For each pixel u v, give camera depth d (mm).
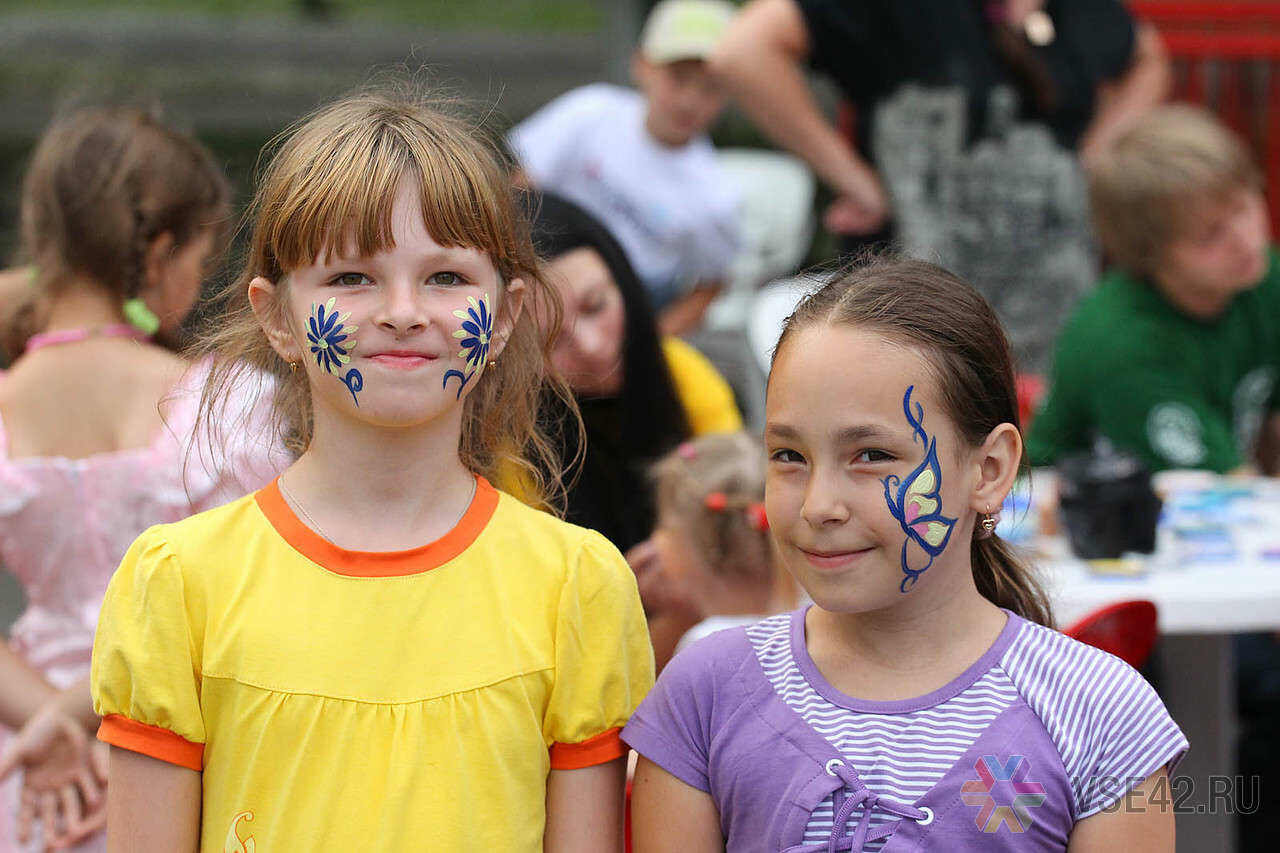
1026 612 4547
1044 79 10516
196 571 3963
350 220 3830
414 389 3883
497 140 4477
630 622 4172
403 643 3943
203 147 6293
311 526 4027
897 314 3879
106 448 5699
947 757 3807
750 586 6035
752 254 15359
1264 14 14555
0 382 5840
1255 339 9266
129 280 5848
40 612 5750
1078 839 3809
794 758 3916
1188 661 7688
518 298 4234
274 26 32594
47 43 30312
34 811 5516
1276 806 8297
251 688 3873
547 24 33031
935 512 3842
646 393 7203
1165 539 7402
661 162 11625
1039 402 9992
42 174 5891
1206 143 8570
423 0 35750
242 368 4613
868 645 3984
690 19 11391
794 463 3883
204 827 3928
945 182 10672
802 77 10867
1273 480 8836
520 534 4148
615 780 4148
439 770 3881
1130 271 9141
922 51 10500
